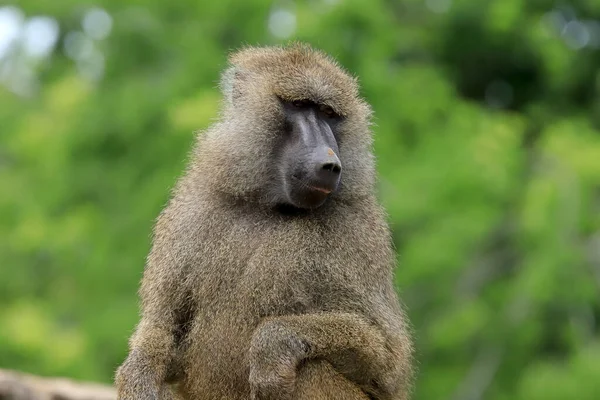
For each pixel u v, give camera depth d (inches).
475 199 890.1
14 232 960.3
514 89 1273.4
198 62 924.0
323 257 389.4
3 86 1140.5
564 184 875.4
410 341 421.7
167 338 396.8
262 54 430.6
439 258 877.2
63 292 975.0
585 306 930.1
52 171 944.9
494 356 913.5
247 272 383.6
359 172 410.6
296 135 402.3
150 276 407.8
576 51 1152.2
